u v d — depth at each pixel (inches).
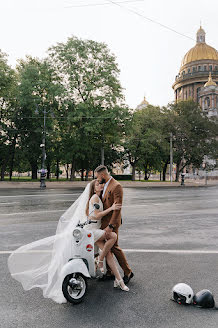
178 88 4480.8
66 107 1304.1
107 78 1358.3
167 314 134.4
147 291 160.7
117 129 1464.1
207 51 4207.7
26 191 932.6
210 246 260.7
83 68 1316.4
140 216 424.8
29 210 466.9
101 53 1370.6
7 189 1063.0
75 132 1343.5
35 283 149.4
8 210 466.9
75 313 134.3
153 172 3223.4
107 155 1753.2
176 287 148.3
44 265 155.7
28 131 1462.8
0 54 1363.2
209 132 1936.5
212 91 3580.2
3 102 1440.7
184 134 1844.2
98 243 167.5
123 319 128.9
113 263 165.2
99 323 125.0
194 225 358.9
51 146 1496.1
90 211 167.2
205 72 4072.3
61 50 1337.4
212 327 123.1
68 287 145.7
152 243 268.4
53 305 142.6
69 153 1405.0
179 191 1038.4
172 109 2006.6
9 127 1477.6
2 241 265.3
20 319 128.3
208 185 1800.0
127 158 1923.0
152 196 784.9
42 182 1185.4
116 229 167.3
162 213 457.4
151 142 1718.8
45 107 1309.1
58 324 124.0
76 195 753.6
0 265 199.3
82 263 147.0
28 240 269.0
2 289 160.9
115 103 1384.1
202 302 142.3
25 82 1286.9
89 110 1316.4
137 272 191.3
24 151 1470.2
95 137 1480.1
